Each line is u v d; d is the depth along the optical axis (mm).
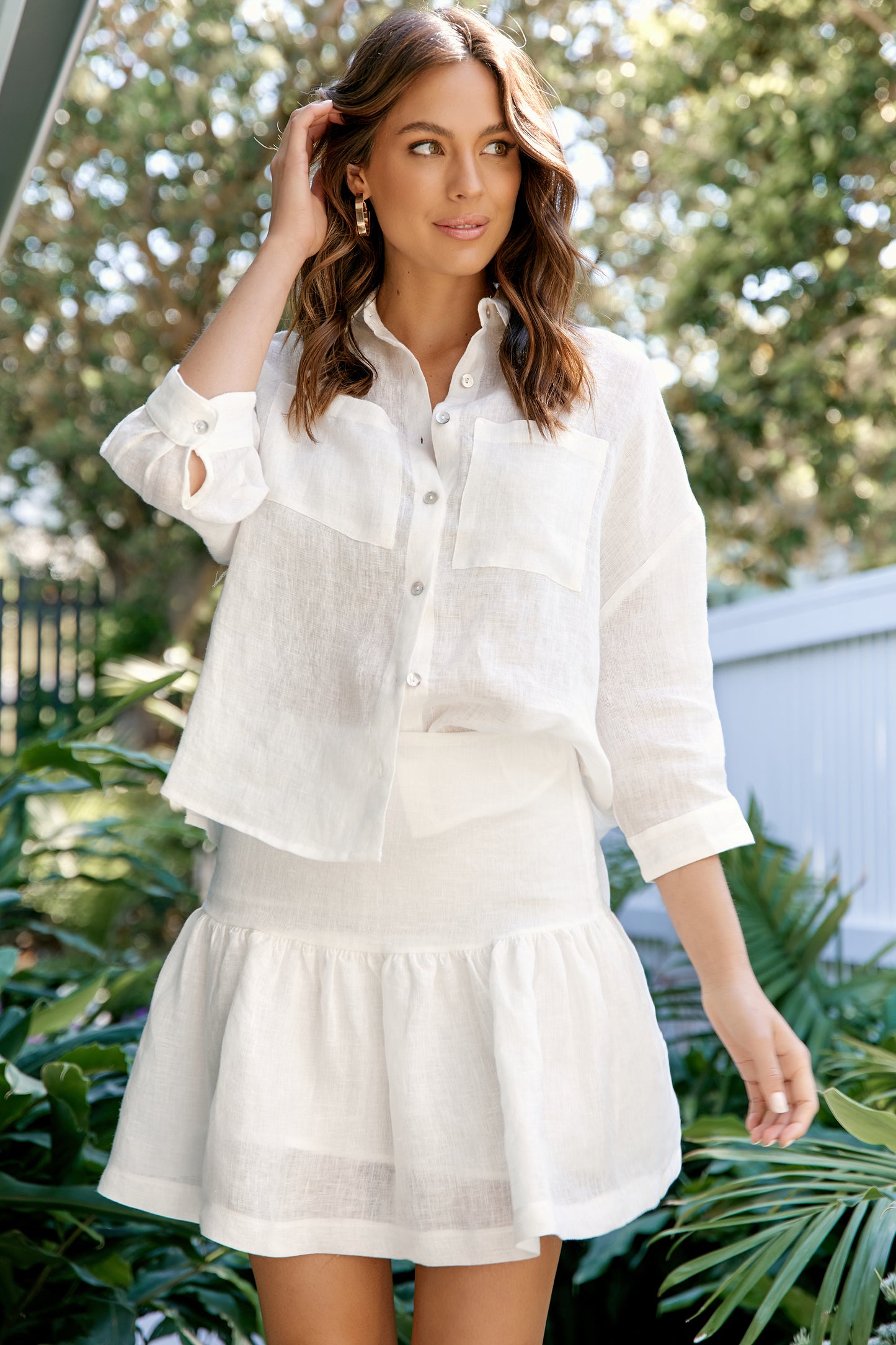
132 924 5863
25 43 1608
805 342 7664
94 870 5148
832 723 3316
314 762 1309
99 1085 2283
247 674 1337
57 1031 2342
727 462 8031
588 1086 1286
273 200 1416
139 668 3773
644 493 1400
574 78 7988
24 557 11328
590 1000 1304
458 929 1280
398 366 1403
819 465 7938
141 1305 2051
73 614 9891
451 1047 1262
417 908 1284
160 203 8117
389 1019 1267
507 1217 1239
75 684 9602
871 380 7812
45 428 9164
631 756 1379
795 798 3428
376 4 7773
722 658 3652
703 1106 2455
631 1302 2119
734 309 7730
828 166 7270
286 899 1311
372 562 1309
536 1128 1197
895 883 3109
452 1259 1230
